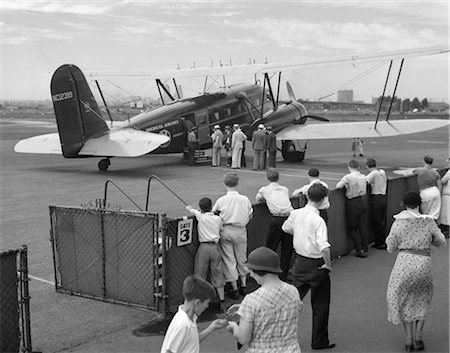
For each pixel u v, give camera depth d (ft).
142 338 18.48
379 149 106.11
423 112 356.18
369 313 21.03
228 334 18.90
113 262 21.68
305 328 19.57
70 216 22.49
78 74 61.41
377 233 31.45
